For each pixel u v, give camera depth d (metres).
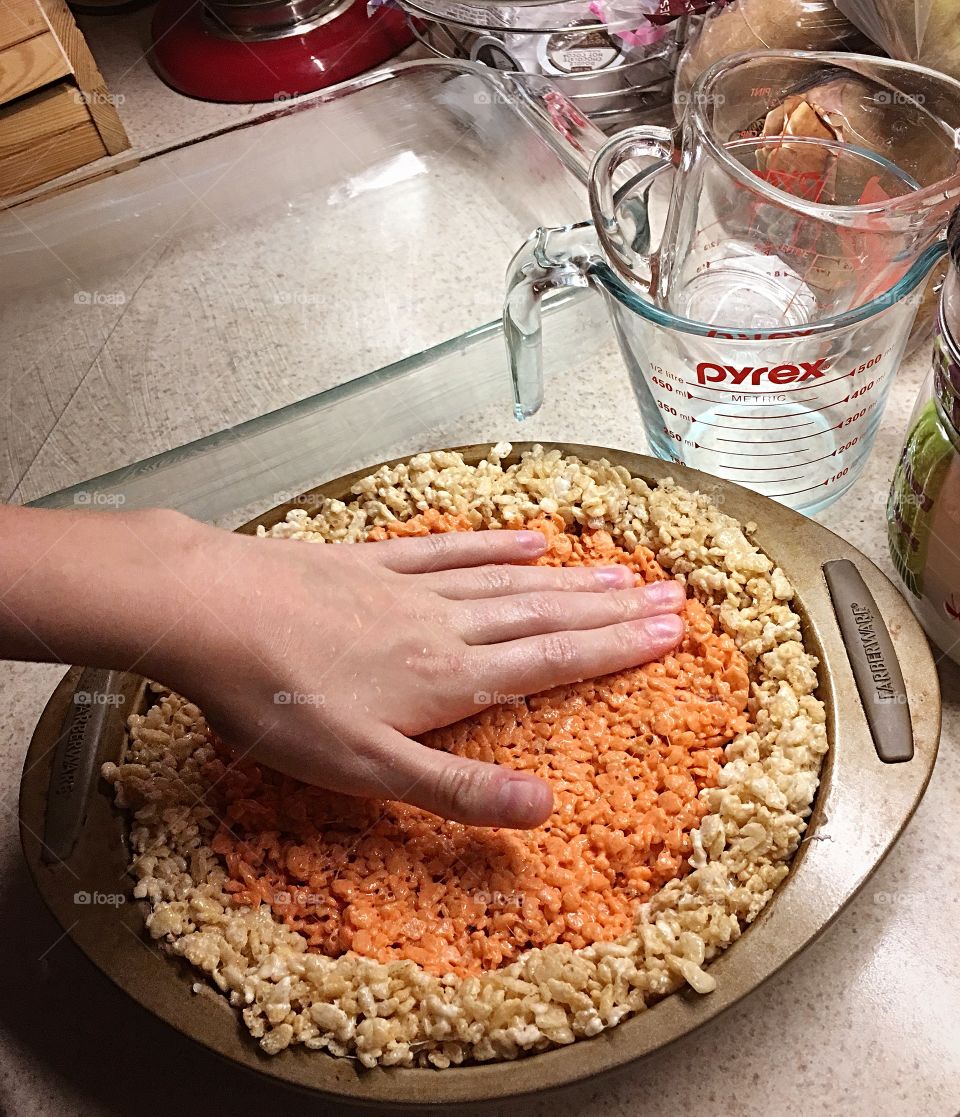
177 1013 0.45
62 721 0.54
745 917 0.46
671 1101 0.48
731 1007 0.43
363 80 0.90
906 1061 0.49
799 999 0.51
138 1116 0.50
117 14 1.09
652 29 0.86
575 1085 0.42
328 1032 0.44
